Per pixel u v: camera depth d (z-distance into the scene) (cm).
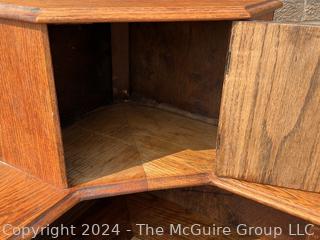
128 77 114
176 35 99
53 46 91
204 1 72
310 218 67
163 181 77
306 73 62
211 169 81
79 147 89
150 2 69
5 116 71
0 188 71
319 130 65
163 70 107
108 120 105
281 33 60
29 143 70
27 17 56
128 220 106
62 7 58
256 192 72
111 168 80
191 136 96
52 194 70
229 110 69
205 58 97
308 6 117
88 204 111
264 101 66
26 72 62
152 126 101
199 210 110
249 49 63
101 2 67
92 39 102
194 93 103
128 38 109
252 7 68
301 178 71
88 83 105
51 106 62
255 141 70
